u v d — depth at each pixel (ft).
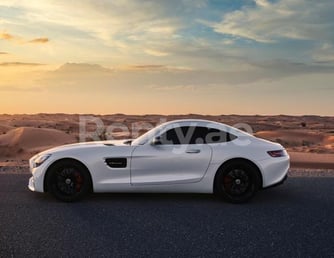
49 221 18.49
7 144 97.19
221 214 19.99
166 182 22.13
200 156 22.20
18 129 118.52
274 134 169.89
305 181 29.09
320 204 22.21
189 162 22.20
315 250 14.92
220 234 16.75
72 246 15.14
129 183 22.09
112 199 22.97
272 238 16.29
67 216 19.39
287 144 134.72
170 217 19.35
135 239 16.01
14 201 22.34
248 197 22.12
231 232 17.03
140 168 22.13
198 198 23.43
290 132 173.68
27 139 106.01
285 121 402.72
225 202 22.50
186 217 19.38
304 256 14.30
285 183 28.30
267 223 18.44
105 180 22.11
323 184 27.99
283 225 18.15
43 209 20.67
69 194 22.15
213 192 22.50
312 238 16.31
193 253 14.49
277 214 20.06
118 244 15.40
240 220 18.93
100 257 14.03
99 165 22.02
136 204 21.88
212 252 14.62
